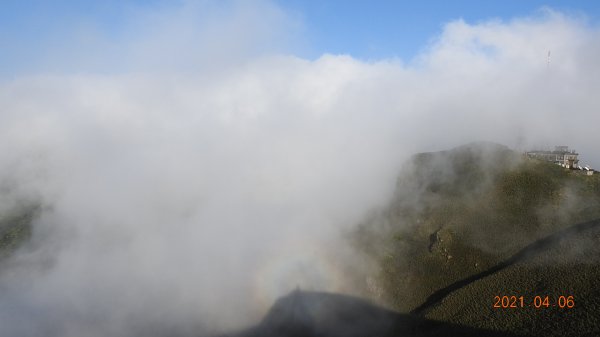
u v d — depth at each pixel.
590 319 70.94
